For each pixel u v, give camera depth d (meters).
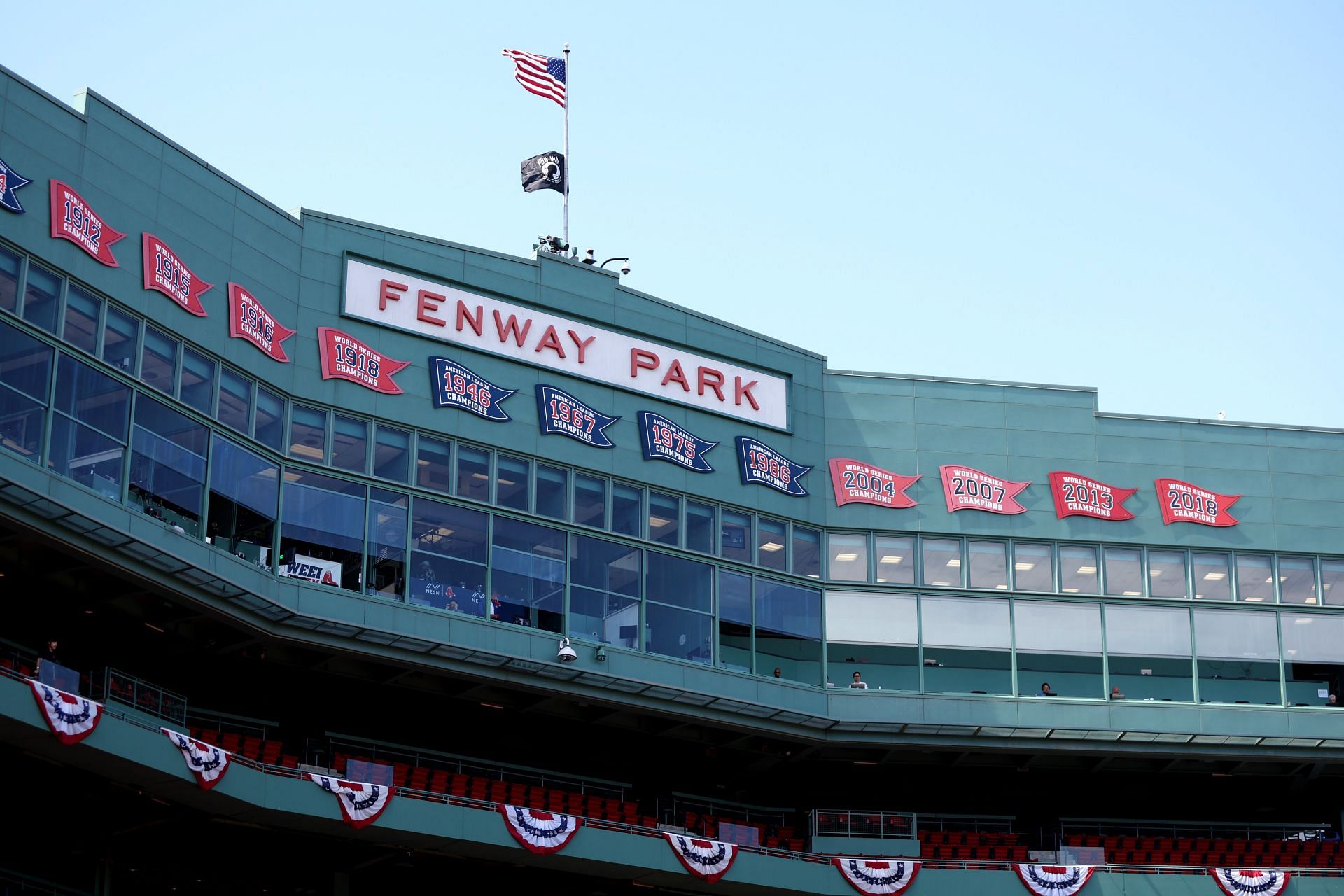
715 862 42.91
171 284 37.28
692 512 44.41
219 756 36.19
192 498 36.69
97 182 36.22
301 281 40.44
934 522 46.94
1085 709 45.91
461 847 40.16
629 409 44.22
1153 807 50.38
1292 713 46.75
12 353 33.69
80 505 34.09
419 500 40.50
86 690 34.97
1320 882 46.09
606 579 42.50
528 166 47.09
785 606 45.09
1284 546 48.44
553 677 41.22
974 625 46.25
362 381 40.56
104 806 37.72
